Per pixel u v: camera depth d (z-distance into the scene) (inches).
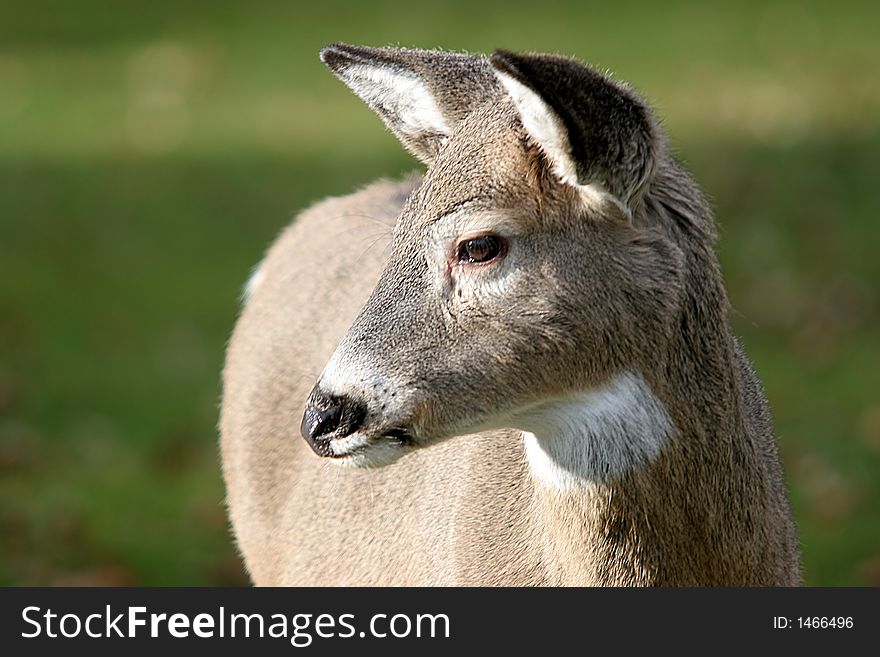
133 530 635.5
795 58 1310.3
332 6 1616.6
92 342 839.7
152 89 1363.2
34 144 1227.2
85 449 713.0
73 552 614.5
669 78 1266.0
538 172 309.3
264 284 474.6
